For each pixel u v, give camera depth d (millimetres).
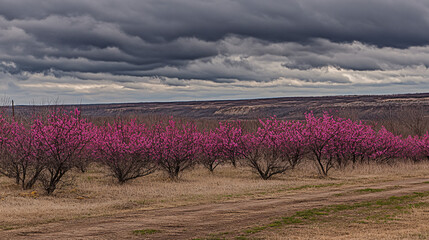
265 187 22453
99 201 17984
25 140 20719
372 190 20656
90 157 24625
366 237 10531
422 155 41969
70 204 16906
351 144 34031
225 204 16547
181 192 20469
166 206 16156
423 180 25828
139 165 25828
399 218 13234
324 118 33031
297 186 22828
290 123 32906
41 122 20750
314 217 13602
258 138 29875
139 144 25562
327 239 10445
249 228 11984
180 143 27484
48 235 11281
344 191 20406
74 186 22094
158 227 12227
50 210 15109
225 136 31750
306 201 17203
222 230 11781
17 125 21766
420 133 55875
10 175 21656
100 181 25062
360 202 16828
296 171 32219
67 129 20516
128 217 13812
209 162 32031
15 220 13211
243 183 24969
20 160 20656
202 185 23781
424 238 10328
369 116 125688
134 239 10828
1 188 20797
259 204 16469
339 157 34156
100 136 25078
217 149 31797
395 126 58438
